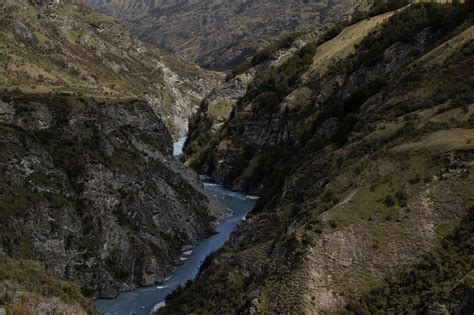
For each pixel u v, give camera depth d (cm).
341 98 13362
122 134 11194
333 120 11175
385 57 12538
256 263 6303
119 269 8388
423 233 5228
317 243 5481
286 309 5050
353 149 7812
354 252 5353
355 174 6612
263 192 11544
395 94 9181
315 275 5225
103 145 10112
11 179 8119
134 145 11512
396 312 4681
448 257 4878
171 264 9262
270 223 7662
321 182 7419
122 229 8906
